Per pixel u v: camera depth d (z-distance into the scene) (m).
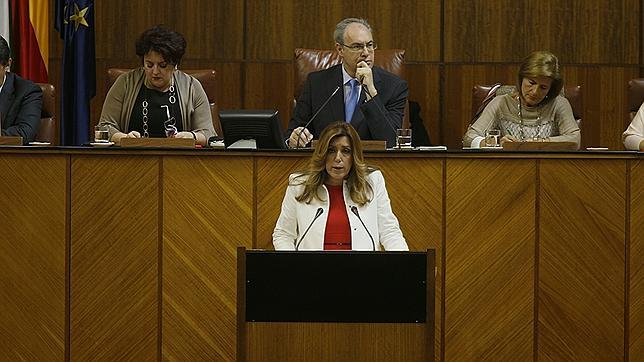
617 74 24.58
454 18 24.41
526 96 17.72
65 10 21.89
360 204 13.49
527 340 14.69
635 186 14.76
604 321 14.77
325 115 17.73
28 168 14.30
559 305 14.70
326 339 11.51
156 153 14.36
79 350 14.42
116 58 24.14
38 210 14.33
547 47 24.47
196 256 14.44
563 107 18.05
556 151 14.59
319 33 24.36
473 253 14.61
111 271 14.41
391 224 13.67
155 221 14.41
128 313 14.45
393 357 11.51
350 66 17.78
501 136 17.94
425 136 22.34
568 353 14.74
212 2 24.31
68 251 14.38
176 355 14.48
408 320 11.49
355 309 11.49
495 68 24.44
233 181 14.42
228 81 24.38
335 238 13.40
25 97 18.12
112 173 14.37
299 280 11.49
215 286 14.45
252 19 24.36
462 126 24.41
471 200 14.59
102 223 14.38
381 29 24.34
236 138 14.87
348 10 24.36
